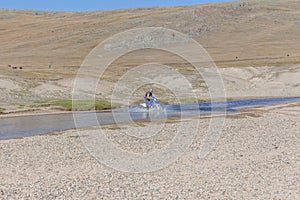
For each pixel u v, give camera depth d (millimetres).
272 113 39844
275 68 80188
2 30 172375
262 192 14836
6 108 45531
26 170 19078
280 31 141250
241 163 19594
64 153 22781
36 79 61531
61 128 33000
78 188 15828
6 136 29391
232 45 123938
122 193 15062
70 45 133375
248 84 70188
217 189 15336
